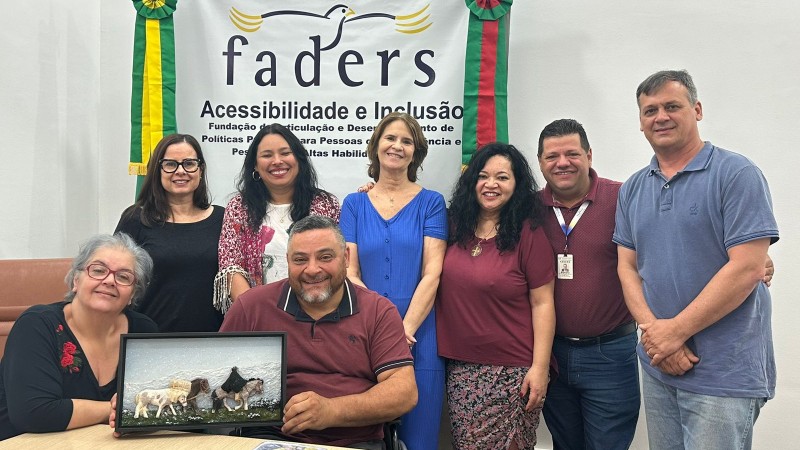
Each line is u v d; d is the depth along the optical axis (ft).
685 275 6.30
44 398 5.20
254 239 8.04
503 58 9.33
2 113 9.37
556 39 10.00
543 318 7.54
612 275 7.67
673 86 6.36
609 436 7.80
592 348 7.70
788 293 9.30
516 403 7.41
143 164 9.64
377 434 6.32
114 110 11.05
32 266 8.00
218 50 9.68
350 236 8.00
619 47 9.78
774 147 9.34
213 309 8.09
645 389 6.95
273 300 6.46
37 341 5.45
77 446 4.78
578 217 7.76
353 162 9.68
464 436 7.60
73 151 10.64
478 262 7.67
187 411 5.03
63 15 10.34
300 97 9.66
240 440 4.94
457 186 8.09
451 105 9.46
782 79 9.27
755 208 5.90
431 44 9.46
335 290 6.22
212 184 9.75
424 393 7.78
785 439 9.34
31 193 9.87
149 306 7.93
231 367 5.16
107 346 5.85
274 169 8.05
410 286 7.86
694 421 6.26
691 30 9.55
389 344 6.31
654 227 6.57
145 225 8.03
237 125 9.71
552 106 10.06
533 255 7.55
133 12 10.88
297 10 9.61
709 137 9.61
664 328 6.25
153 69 9.59
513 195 7.74
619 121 9.84
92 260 5.61
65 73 10.42
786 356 9.31
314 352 6.27
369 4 9.52
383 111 9.59
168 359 5.05
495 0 9.20
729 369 6.04
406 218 7.98
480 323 7.54
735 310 6.05
